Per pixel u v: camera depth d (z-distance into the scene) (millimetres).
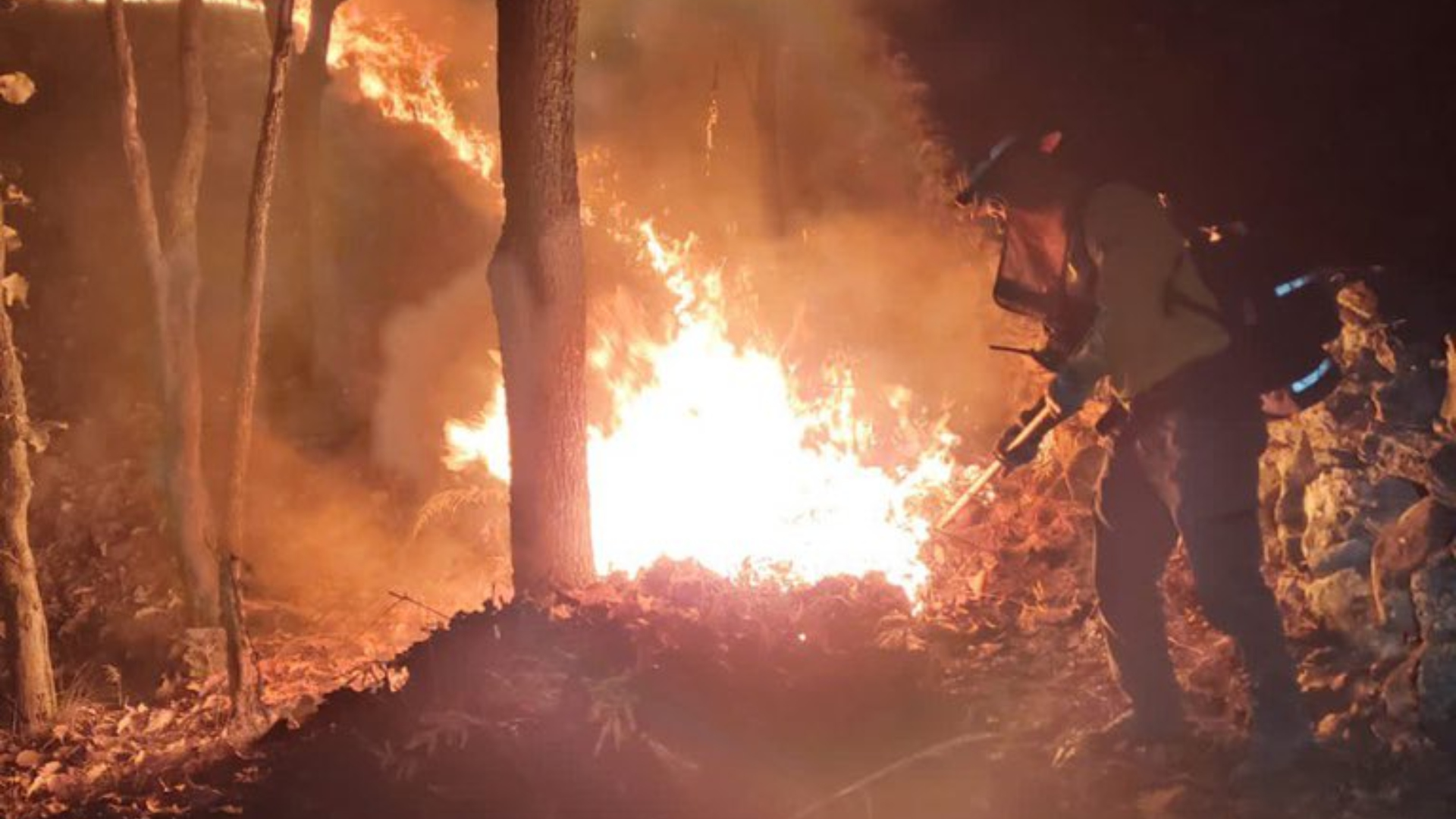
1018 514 6477
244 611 8500
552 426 5543
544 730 4645
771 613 5141
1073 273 4203
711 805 4402
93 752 6887
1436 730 4254
